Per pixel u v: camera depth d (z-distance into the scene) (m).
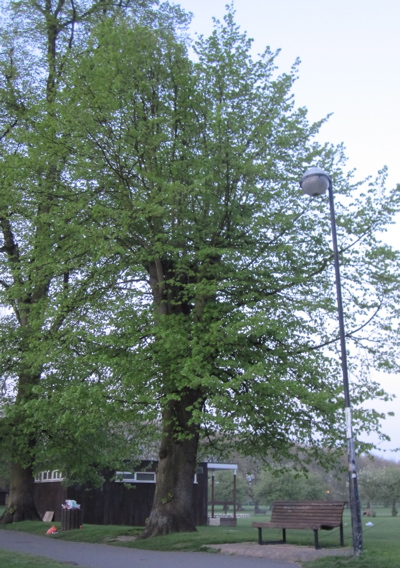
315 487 52.84
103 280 17.39
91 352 16.58
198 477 30.97
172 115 17.42
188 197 16.55
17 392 22.39
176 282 16.06
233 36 18.42
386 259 16.31
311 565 10.38
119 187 16.50
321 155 17.97
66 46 24.30
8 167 17.83
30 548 14.35
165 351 14.84
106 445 22.70
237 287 16.17
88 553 13.06
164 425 16.00
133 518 30.33
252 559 11.66
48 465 23.62
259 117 17.64
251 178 16.72
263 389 14.72
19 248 20.80
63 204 16.91
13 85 23.95
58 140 16.95
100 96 16.23
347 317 17.02
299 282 16.23
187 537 14.66
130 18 20.00
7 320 23.16
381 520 32.00
